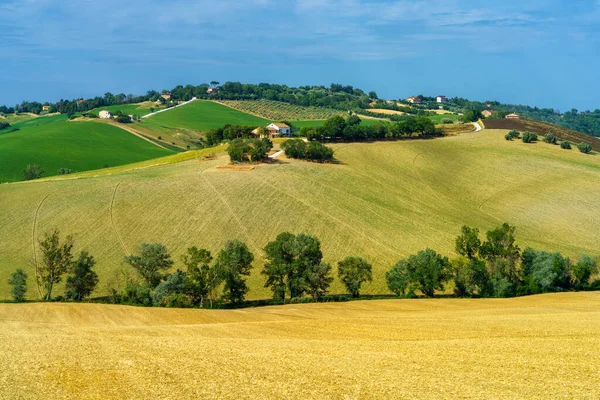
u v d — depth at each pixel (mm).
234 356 35188
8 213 106750
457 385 29125
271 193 120750
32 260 89875
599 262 89125
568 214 126812
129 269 87812
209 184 123375
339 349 38281
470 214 125562
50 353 34875
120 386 28156
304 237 83875
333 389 28266
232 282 77125
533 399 27078
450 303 72562
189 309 63188
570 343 39750
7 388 27484
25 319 55312
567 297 75812
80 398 26297
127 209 109688
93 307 61750
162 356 34719
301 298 79000
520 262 91188
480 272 82438
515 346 38844
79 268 77938
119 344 38531
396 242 105375
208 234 102750
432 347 38969
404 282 82062
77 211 107688
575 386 29062
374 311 65812
